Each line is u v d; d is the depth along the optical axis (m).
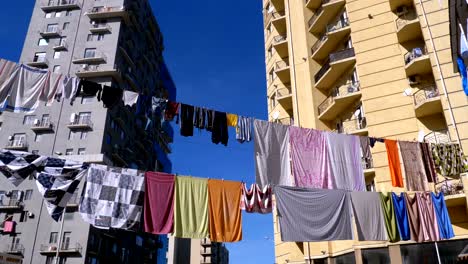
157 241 63.69
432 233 14.78
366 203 14.36
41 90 10.49
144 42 61.03
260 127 13.52
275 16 33.31
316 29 28.61
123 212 11.60
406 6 23.05
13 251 40.66
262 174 13.09
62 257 40.38
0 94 10.07
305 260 22.64
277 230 26.73
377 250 18.94
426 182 15.27
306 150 14.06
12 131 47.16
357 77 23.67
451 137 17.08
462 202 17.61
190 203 12.56
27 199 43.25
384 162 20.22
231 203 13.09
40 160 11.21
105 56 50.03
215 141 12.40
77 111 47.59
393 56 22.41
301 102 26.64
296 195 13.52
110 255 45.66
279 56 32.16
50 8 54.34
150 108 11.66
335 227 13.65
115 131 49.06
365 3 24.67
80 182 11.52
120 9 53.06
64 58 50.84
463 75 11.41
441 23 19.42
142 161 56.97
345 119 24.33
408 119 20.61
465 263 14.50
